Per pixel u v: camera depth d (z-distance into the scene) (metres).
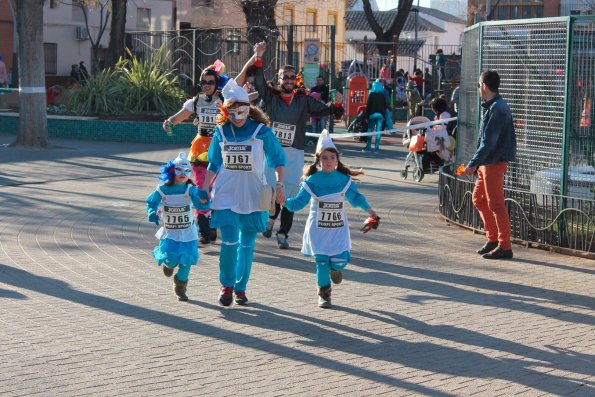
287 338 7.02
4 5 43.97
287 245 10.60
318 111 10.64
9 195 14.37
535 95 11.29
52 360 6.31
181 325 7.30
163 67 27.59
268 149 8.05
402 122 35.09
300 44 31.08
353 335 7.14
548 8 46.81
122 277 8.92
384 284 8.90
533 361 6.55
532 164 11.40
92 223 11.93
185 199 7.97
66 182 16.17
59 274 8.96
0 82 35.38
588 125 10.72
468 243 11.12
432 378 6.14
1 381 5.85
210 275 9.17
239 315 7.66
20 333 6.93
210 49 27.61
